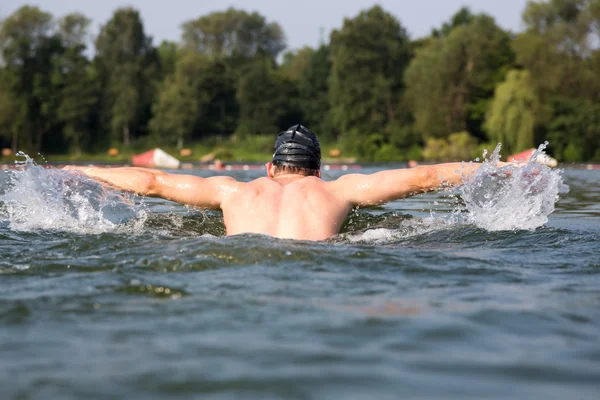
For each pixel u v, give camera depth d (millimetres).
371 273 3133
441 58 43188
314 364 1903
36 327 2295
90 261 3359
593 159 37844
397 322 2316
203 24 73188
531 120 35031
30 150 55094
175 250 3516
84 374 1833
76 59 55000
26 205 4820
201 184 4461
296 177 4711
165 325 2299
